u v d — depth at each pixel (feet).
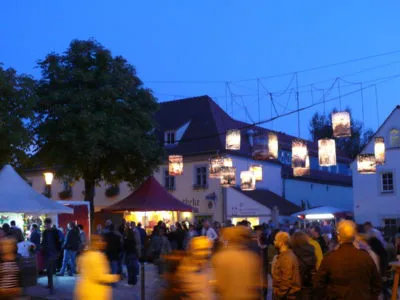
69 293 52.95
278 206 126.21
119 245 56.44
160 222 62.64
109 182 104.99
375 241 41.78
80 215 84.64
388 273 42.24
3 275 28.07
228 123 143.23
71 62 100.73
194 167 132.67
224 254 22.99
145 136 103.19
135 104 100.63
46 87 99.04
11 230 58.80
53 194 152.66
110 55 100.68
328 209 110.73
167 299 25.84
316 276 23.17
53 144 97.81
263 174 138.51
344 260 22.45
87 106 96.27
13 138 86.07
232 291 22.43
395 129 122.93
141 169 101.91
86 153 94.17
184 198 132.87
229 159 71.51
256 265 23.18
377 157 66.49
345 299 22.17
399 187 121.70
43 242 54.60
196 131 137.59
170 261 26.37
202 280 25.32
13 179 67.41
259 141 59.62
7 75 88.38
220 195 128.26
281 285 29.27
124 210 86.07
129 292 53.31
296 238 31.22
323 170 166.71
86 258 29.32
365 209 124.88
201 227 79.25
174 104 149.07
